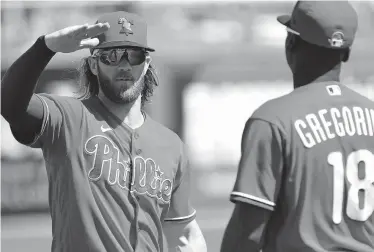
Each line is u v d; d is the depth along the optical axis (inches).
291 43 461.7
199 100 2546.8
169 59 2325.3
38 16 2192.4
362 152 440.5
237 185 434.9
